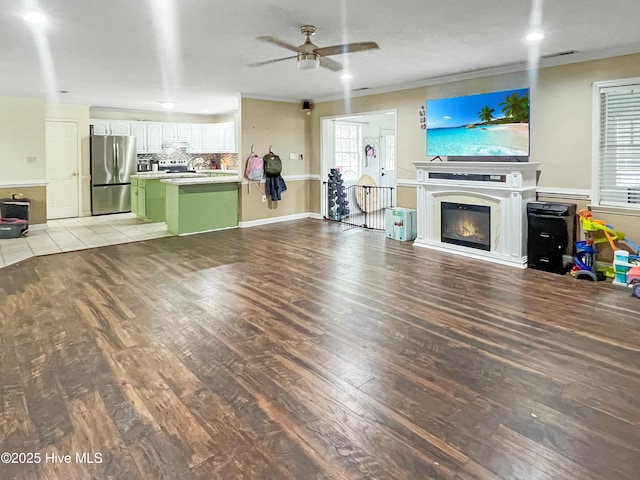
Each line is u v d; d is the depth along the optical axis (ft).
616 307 11.88
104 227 25.34
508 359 8.91
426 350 9.35
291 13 10.96
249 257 18.08
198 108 30.66
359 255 18.38
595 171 15.42
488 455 6.05
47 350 9.41
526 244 16.44
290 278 14.93
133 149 30.71
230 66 16.97
